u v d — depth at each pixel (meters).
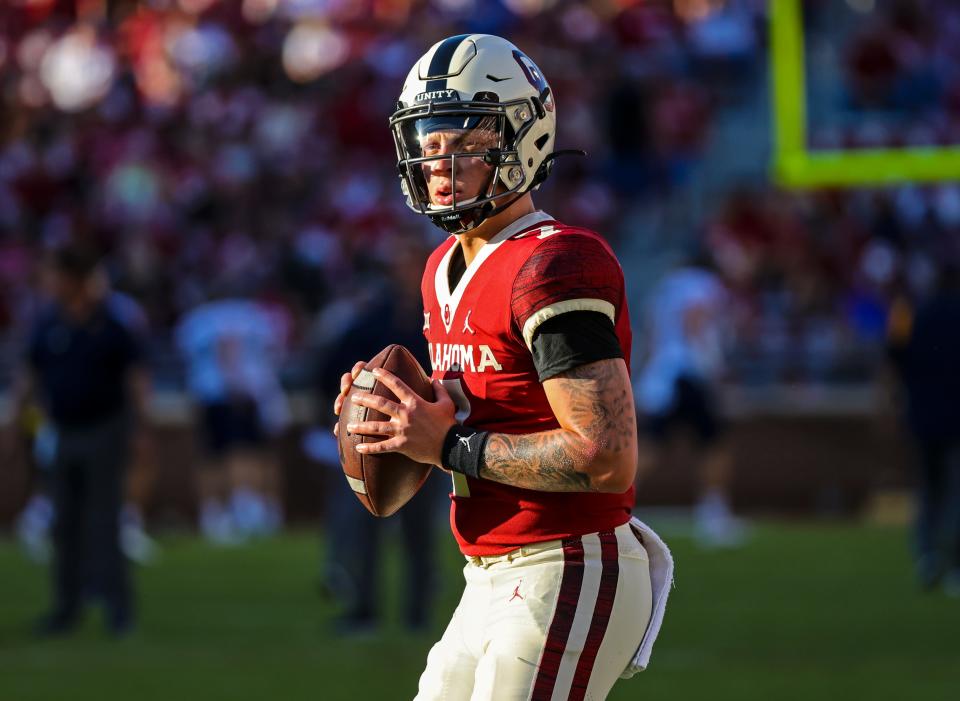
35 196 58.50
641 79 60.06
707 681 21.83
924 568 31.02
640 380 47.06
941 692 21.00
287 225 55.97
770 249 52.16
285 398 45.03
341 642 25.34
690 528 42.09
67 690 21.47
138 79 66.06
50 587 32.81
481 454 10.38
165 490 44.25
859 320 50.28
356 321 25.98
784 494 45.31
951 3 48.31
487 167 10.81
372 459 11.07
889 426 44.78
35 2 69.81
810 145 45.75
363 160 60.38
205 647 25.03
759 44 62.91
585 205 55.97
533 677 10.37
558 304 10.03
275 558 36.84
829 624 26.89
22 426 32.47
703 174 59.00
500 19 63.94
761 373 45.88
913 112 46.09
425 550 25.91
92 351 26.05
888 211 53.44
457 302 10.77
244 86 65.12
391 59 64.00
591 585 10.49
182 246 55.03
